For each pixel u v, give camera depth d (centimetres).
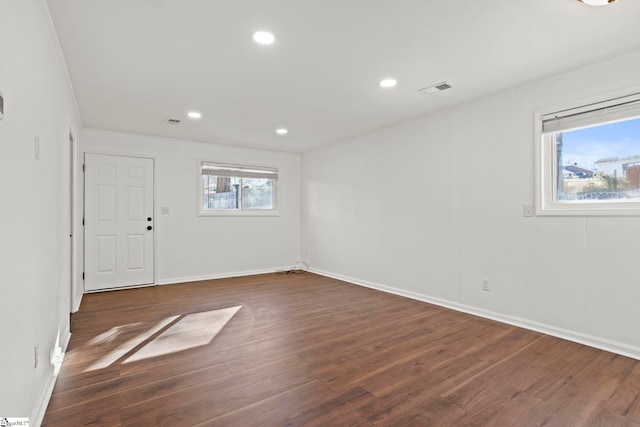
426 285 400
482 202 342
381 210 462
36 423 163
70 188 349
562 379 213
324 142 547
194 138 514
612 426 168
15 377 138
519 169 312
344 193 529
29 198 160
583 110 273
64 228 275
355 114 396
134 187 483
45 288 194
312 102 356
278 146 576
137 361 238
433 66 272
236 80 298
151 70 277
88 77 288
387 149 452
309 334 292
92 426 166
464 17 206
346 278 524
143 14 201
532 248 304
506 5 194
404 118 413
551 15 204
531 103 304
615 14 202
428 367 230
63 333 262
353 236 511
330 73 285
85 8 194
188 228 525
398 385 206
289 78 295
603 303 262
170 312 355
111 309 366
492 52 249
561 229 286
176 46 239
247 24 213
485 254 339
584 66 271
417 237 410
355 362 238
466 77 293
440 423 170
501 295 327
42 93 188
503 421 171
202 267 537
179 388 202
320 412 179
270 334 292
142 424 168
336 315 346
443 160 380
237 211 573
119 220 471
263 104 361
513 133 317
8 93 130
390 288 447
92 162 453
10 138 133
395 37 229
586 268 271
